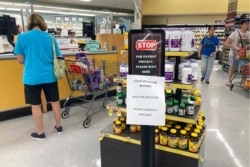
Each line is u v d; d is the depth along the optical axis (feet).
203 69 21.29
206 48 20.65
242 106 13.96
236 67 19.93
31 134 9.63
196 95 7.52
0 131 10.37
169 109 6.43
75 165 7.63
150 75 4.17
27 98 9.18
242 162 7.73
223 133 10.01
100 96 15.55
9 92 11.77
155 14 42.04
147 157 4.61
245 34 18.26
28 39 8.71
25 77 8.96
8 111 11.89
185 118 6.24
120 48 16.57
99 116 12.23
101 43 17.53
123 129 7.20
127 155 6.82
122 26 20.07
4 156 8.20
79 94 14.32
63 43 15.34
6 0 31.78
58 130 10.05
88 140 9.43
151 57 4.11
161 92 4.17
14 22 12.84
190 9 40.47
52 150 8.60
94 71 11.07
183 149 6.19
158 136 6.43
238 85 19.11
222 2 38.99
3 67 11.39
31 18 9.01
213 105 14.17
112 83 11.94
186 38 5.98
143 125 4.42
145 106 4.25
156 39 4.04
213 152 8.36
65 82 13.57
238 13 37.68
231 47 18.48
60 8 41.42
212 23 42.34
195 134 6.14
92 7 45.85
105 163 7.27
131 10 51.90
